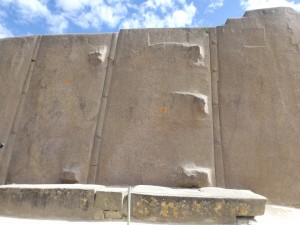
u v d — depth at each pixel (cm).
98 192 295
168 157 387
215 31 468
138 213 286
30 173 408
